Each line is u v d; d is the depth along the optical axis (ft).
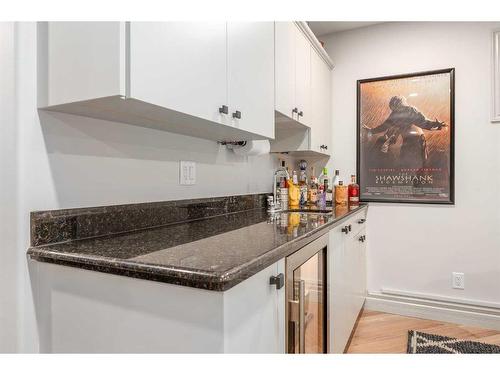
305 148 7.73
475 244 8.04
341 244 5.87
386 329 7.74
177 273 2.27
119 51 2.64
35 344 3.08
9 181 3.01
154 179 4.49
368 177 9.19
